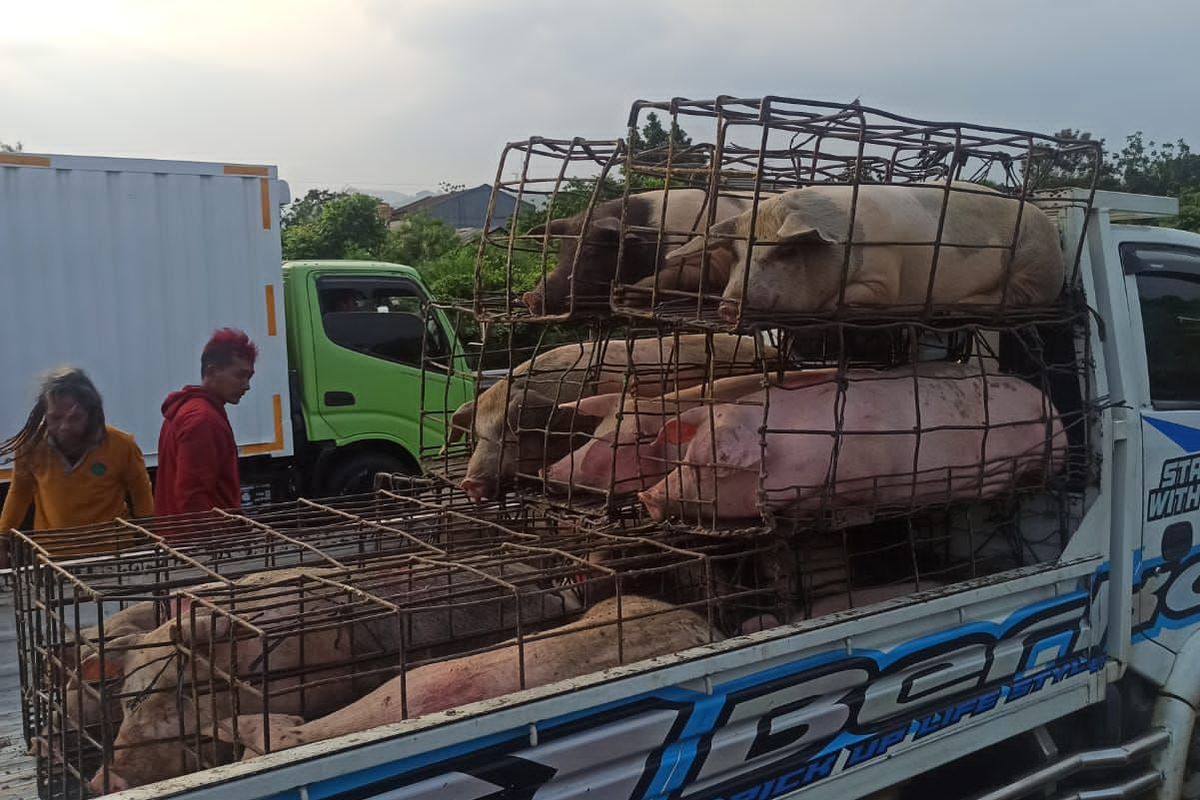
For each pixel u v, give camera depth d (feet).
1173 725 10.89
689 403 9.68
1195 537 11.52
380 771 5.50
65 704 7.01
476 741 5.82
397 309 27.32
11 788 7.31
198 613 7.61
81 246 23.16
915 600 8.32
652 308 8.95
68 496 11.91
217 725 6.79
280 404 25.43
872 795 8.76
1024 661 9.39
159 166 23.89
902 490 9.07
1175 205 11.37
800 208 8.54
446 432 11.98
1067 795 9.94
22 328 22.61
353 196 81.20
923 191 9.47
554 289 10.51
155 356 24.11
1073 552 10.07
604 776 6.41
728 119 8.06
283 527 10.27
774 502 8.55
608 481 9.89
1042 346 10.23
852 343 11.14
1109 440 10.25
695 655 6.81
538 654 7.59
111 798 4.83
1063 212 10.46
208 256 24.59
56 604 7.65
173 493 12.05
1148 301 11.14
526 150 10.44
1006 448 9.63
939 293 9.35
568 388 11.27
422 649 8.63
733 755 7.06
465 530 9.99
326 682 7.16
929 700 8.57
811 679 7.49
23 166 22.44
